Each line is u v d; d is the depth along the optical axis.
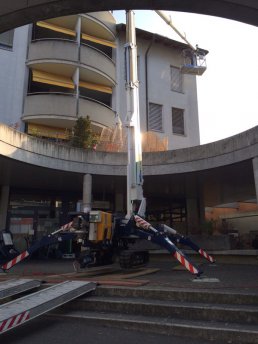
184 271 9.88
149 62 24.61
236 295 5.80
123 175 15.48
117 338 5.00
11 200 18.05
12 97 19.83
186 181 16.89
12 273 9.64
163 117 24.00
